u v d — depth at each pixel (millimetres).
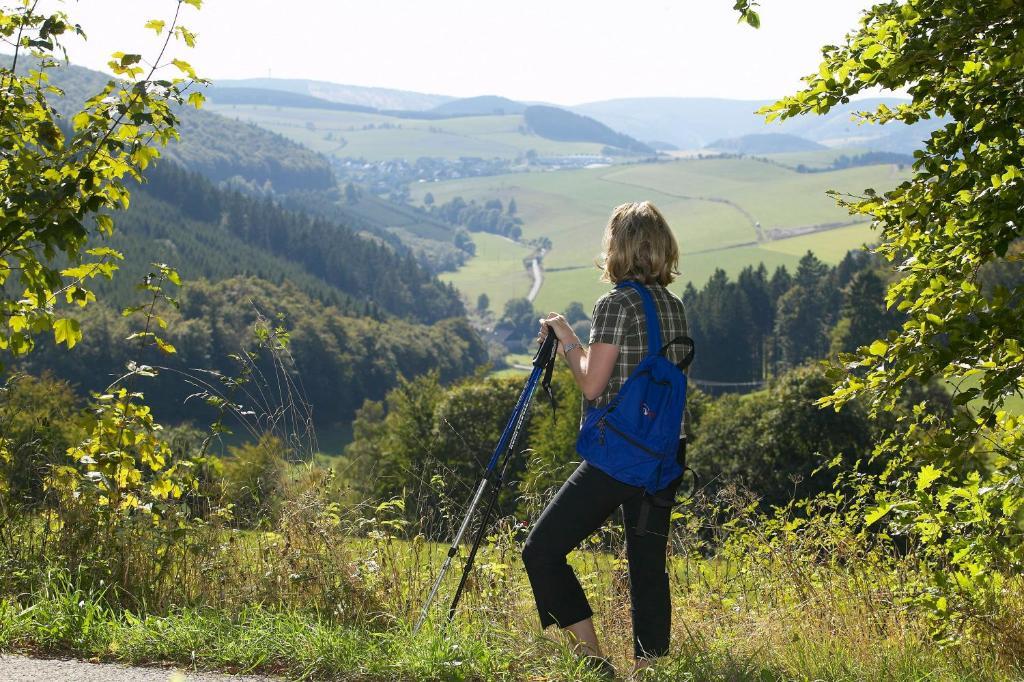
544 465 4719
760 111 4926
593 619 4113
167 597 4051
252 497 4551
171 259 181750
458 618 3912
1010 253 4871
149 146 4844
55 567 3973
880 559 5395
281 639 3367
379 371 142000
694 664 3367
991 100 4504
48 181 4535
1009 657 4074
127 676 3025
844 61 4969
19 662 3127
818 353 129750
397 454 37312
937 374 4453
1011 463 4539
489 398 39281
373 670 3201
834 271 136250
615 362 3340
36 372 99875
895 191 5137
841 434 28297
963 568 4434
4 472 4547
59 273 4793
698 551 5281
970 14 4285
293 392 4715
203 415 90625
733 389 125375
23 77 4961
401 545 4613
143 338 4832
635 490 3334
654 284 3465
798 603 4730
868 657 3777
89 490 4355
